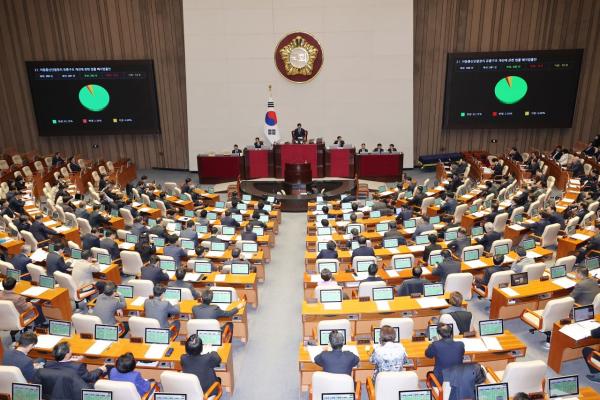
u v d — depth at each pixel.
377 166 22.50
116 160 26.67
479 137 25.78
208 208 17.05
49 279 9.52
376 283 8.88
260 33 24.02
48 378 6.10
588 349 7.57
